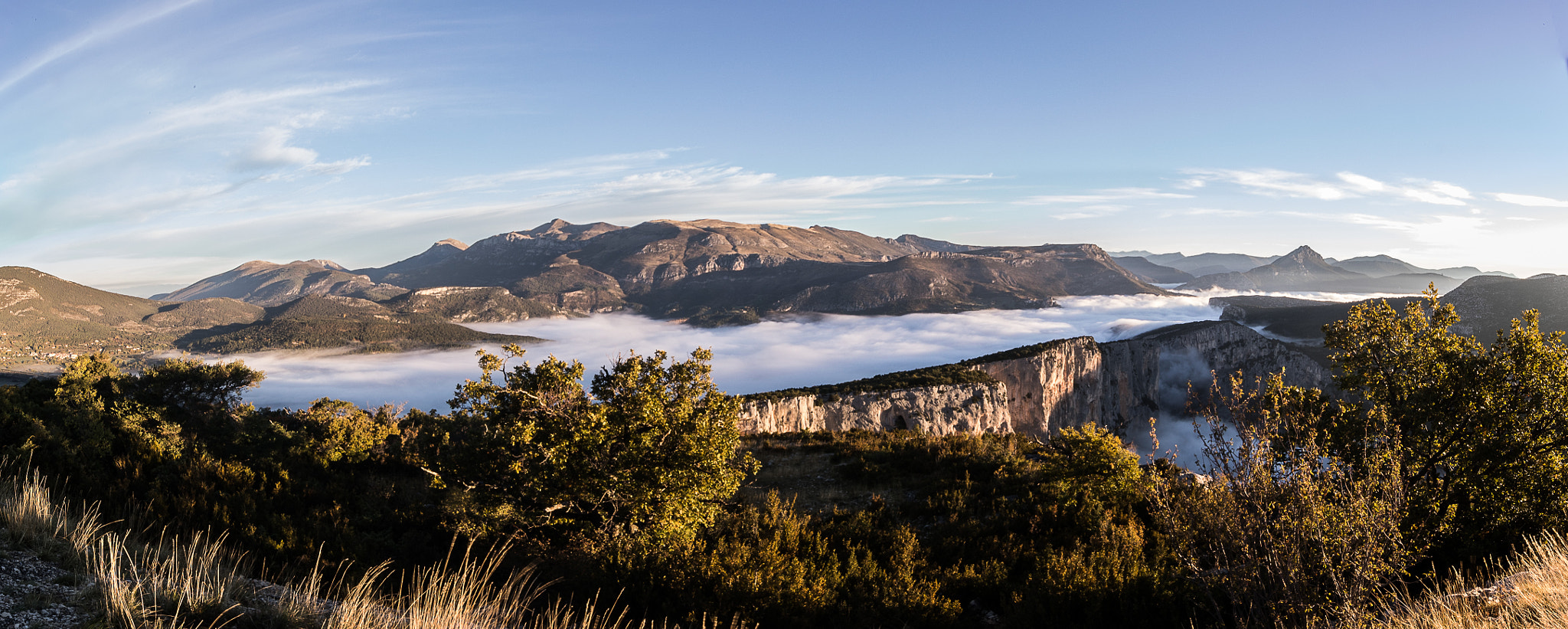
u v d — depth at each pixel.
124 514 10.91
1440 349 13.56
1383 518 6.94
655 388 15.34
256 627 5.79
